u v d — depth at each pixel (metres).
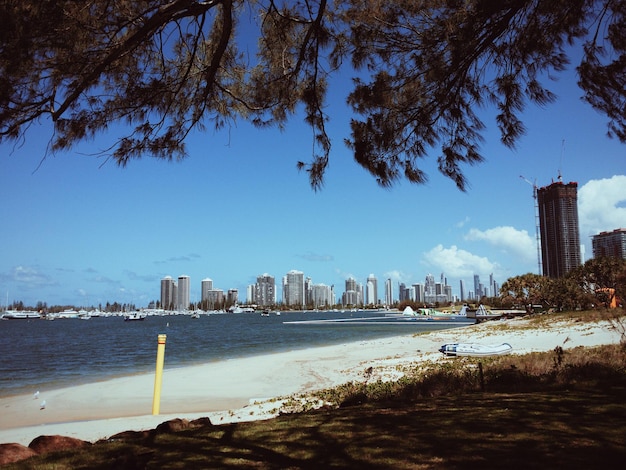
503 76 6.84
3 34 4.13
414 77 6.92
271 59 6.97
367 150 7.14
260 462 4.68
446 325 84.56
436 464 4.33
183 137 6.95
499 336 33.38
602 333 23.77
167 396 16.88
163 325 128.62
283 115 7.35
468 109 6.99
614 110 7.15
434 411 6.86
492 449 4.71
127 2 4.99
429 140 7.36
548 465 4.16
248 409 12.79
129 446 5.48
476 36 6.28
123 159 6.57
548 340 25.70
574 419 5.86
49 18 4.35
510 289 68.94
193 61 6.61
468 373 11.41
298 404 12.10
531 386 9.27
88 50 5.17
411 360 21.64
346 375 19.58
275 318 189.38
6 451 5.15
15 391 19.55
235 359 30.92
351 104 7.27
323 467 4.44
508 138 7.04
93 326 130.75
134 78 6.30
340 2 6.75
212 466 4.58
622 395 7.38
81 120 6.07
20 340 66.38
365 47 6.87
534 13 6.25
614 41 6.51
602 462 4.21
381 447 4.98
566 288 49.78
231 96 7.10
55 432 11.22
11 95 4.93
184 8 5.23
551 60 6.68
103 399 16.66
